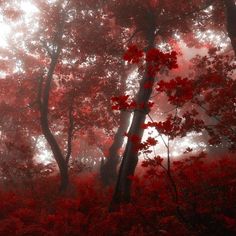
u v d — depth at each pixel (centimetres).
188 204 790
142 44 1750
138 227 827
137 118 1234
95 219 955
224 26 1898
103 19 1834
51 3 1888
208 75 957
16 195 1369
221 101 933
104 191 1462
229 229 686
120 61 1852
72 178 1789
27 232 931
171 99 614
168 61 580
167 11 1529
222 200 794
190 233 720
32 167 1551
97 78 1870
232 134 969
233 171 956
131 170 1158
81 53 1786
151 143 661
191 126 955
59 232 920
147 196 1007
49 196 1444
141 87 1298
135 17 1548
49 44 1878
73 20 1856
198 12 1611
